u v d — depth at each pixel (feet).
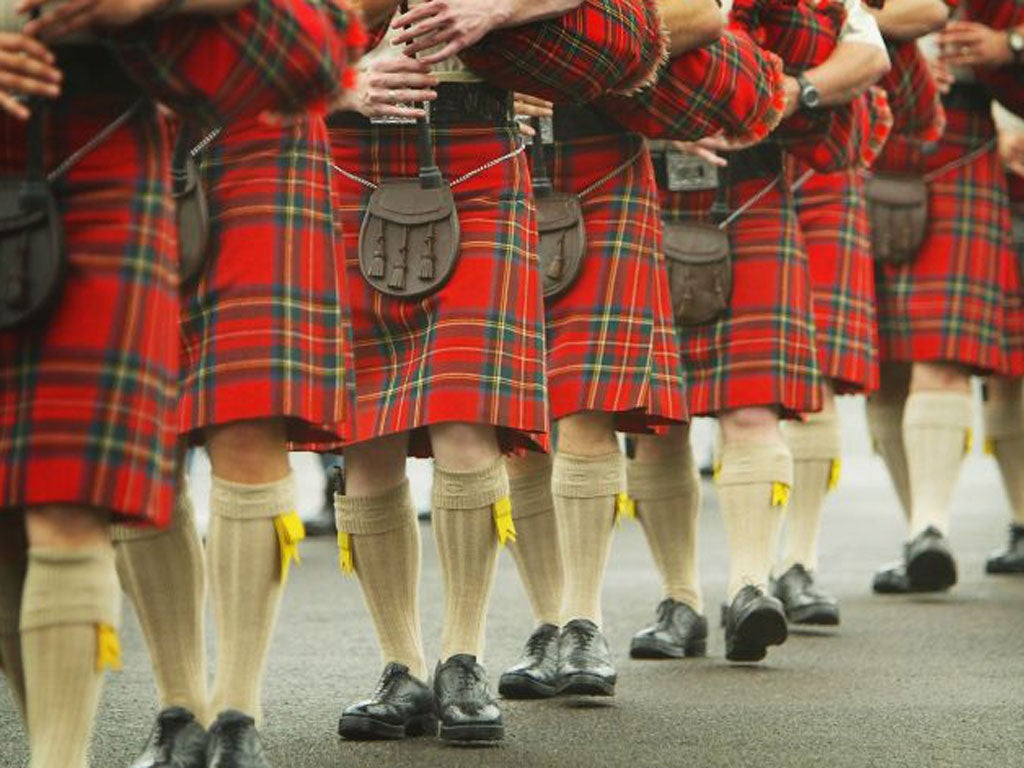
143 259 35.42
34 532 35.73
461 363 49.19
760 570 63.16
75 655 35.76
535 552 58.54
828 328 71.61
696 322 64.23
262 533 43.47
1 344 34.83
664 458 64.85
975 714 54.29
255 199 43.47
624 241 56.34
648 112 55.67
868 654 65.72
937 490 80.69
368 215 50.31
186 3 35.09
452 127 50.16
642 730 52.39
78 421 34.55
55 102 35.22
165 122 41.86
